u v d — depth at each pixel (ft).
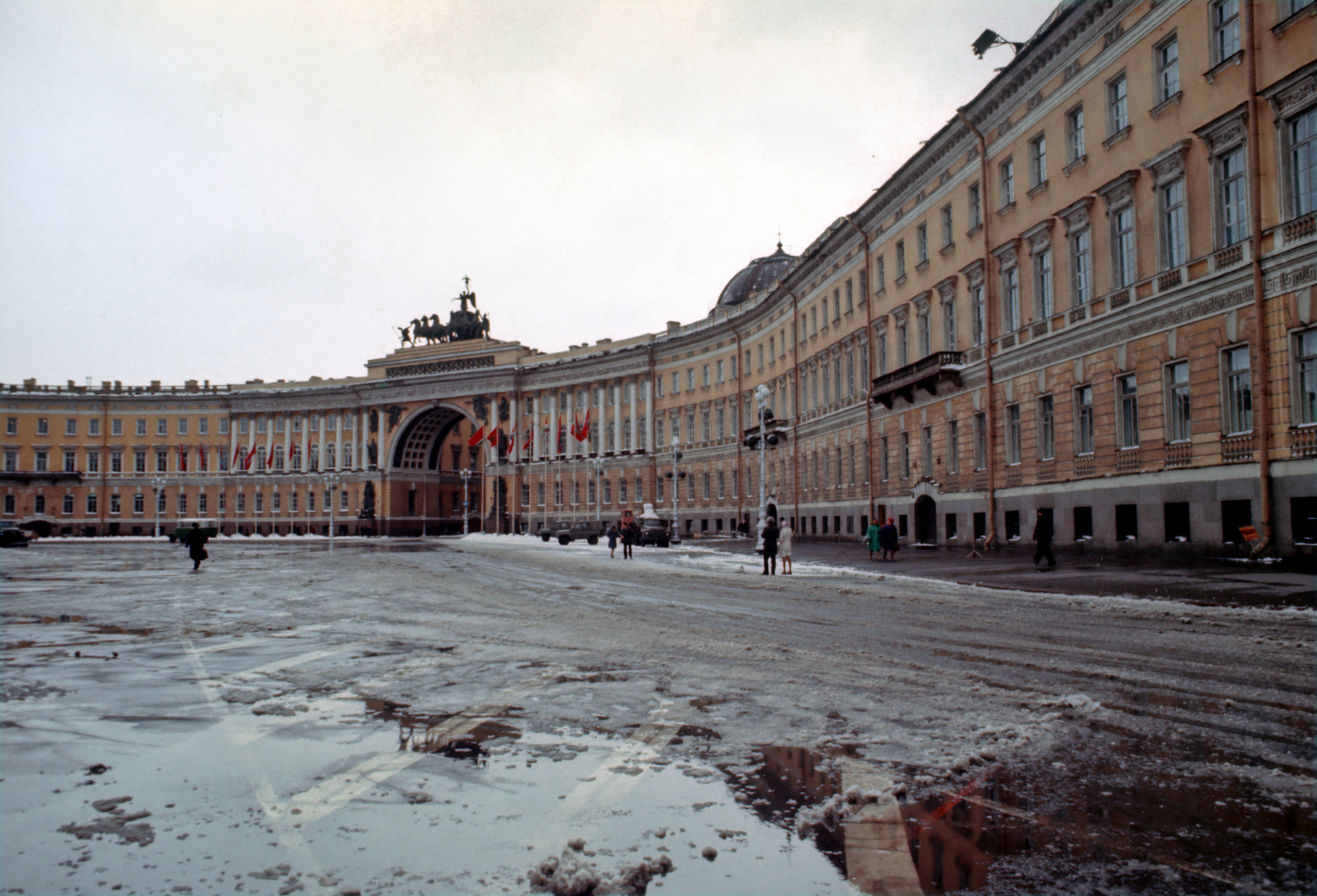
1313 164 66.69
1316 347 66.08
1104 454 90.22
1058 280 99.45
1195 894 12.39
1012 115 108.68
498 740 20.74
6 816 15.58
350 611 52.54
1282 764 18.22
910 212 137.49
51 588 73.82
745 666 30.73
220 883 12.85
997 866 13.38
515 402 318.86
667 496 269.23
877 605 51.70
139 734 21.50
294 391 355.56
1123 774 17.63
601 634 40.47
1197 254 77.92
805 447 188.96
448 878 13.03
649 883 12.83
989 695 25.04
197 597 63.72
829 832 14.83
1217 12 76.54
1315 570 62.08
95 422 364.79
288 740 20.83
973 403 117.60
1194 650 32.14
